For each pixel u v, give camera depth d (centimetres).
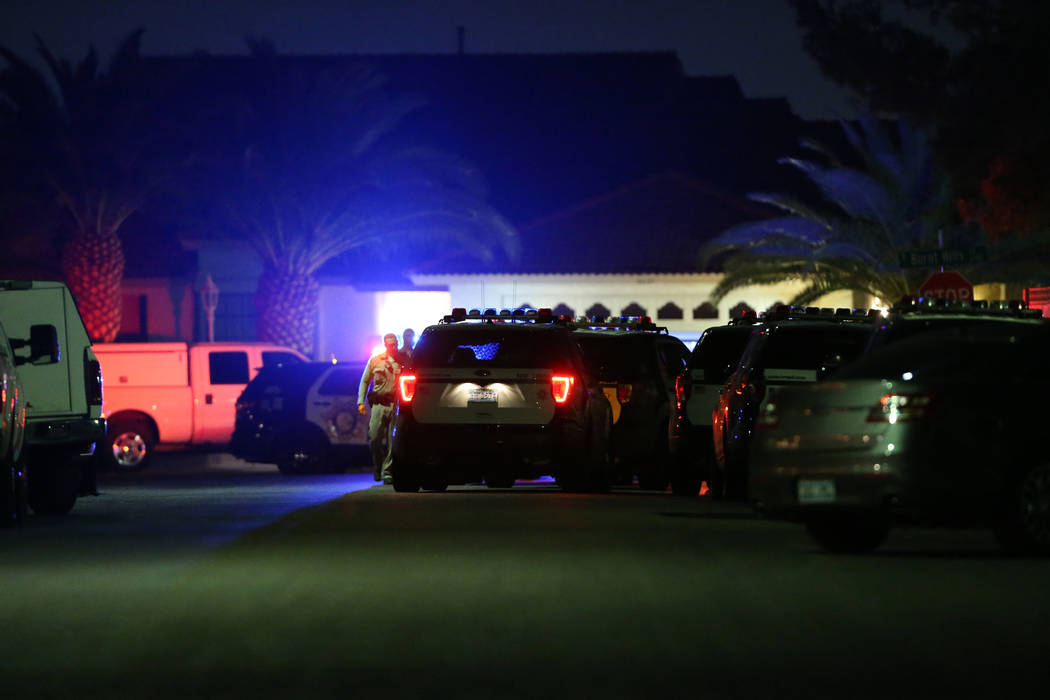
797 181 15438
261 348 10162
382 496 5906
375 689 2281
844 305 14100
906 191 12300
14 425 5075
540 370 5850
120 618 2941
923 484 3688
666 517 4891
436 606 3039
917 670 2377
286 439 8806
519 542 4147
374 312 14562
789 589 3231
